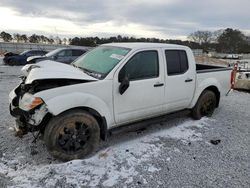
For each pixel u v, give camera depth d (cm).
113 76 413
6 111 610
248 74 1104
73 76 382
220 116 638
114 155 411
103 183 338
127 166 380
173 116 529
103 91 402
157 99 479
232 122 595
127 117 443
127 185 336
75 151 390
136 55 444
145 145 451
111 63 433
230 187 338
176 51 513
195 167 385
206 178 357
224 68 652
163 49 488
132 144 453
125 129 444
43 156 398
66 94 371
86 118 389
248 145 469
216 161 405
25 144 434
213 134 516
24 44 5138
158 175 361
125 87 410
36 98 357
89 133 398
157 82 471
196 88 563
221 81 629
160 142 467
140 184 339
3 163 375
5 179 337
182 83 521
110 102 414
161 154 421
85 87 386
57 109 358
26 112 376
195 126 555
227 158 417
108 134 429
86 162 385
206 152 436
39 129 382
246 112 686
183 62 527
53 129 367
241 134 521
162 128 535
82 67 459
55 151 374
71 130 381
